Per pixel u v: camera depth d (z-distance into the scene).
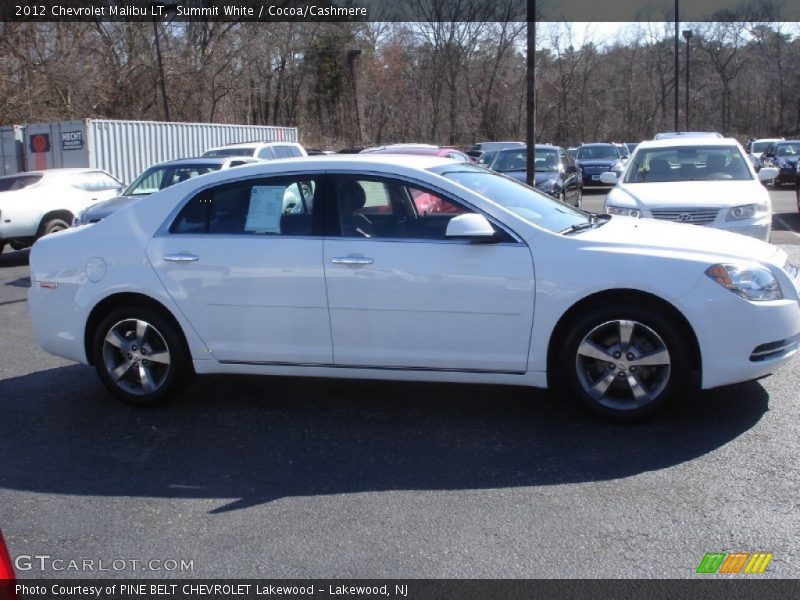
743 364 4.88
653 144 10.96
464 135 51.56
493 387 6.01
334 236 5.35
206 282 5.52
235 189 5.64
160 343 5.74
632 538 3.73
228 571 3.59
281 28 44.28
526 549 3.67
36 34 33.69
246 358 5.55
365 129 52.25
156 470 4.73
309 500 4.27
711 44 61.00
